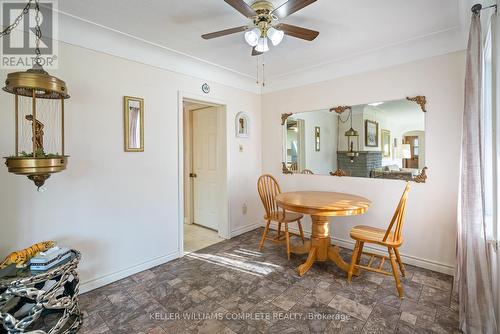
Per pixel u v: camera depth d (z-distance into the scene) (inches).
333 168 122.4
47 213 75.9
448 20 79.7
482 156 64.3
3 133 68.6
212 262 105.9
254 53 85.7
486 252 60.3
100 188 87.0
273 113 147.3
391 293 80.8
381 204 108.3
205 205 156.2
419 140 97.6
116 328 66.1
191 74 115.1
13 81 54.8
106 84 87.7
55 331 57.3
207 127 150.9
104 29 83.8
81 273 83.0
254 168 150.9
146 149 99.4
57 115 77.2
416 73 97.6
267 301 77.4
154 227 102.7
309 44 96.7
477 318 59.9
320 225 99.8
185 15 76.2
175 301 78.0
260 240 132.4
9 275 54.5
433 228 95.5
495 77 58.7
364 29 85.3
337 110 119.0
